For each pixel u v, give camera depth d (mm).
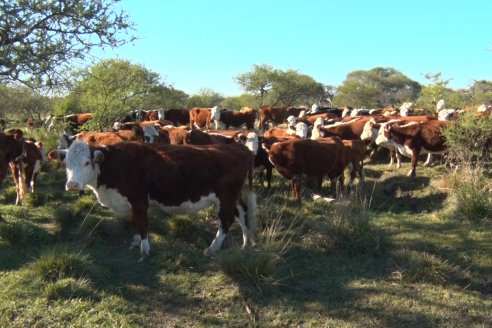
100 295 6000
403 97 61250
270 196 11008
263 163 12070
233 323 5453
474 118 11203
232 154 7641
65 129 20500
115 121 19969
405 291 6133
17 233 7777
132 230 8484
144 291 6203
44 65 8281
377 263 7027
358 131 15586
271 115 31062
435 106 24234
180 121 30000
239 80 49344
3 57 7770
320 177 11375
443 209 9625
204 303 5898
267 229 8383
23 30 8180
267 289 6172
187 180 7355
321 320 5484
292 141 10562
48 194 10734
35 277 6375
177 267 6938
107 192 7383
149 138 13664
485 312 5602
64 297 5883
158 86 23797
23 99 29516
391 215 9539
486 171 11289
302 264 7004
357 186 11688
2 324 5336
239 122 27797
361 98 58812
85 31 8641
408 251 7082
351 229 7598
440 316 5512
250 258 6492
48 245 7770
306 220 8789
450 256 7164
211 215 9141
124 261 7215
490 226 8367
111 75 19734
